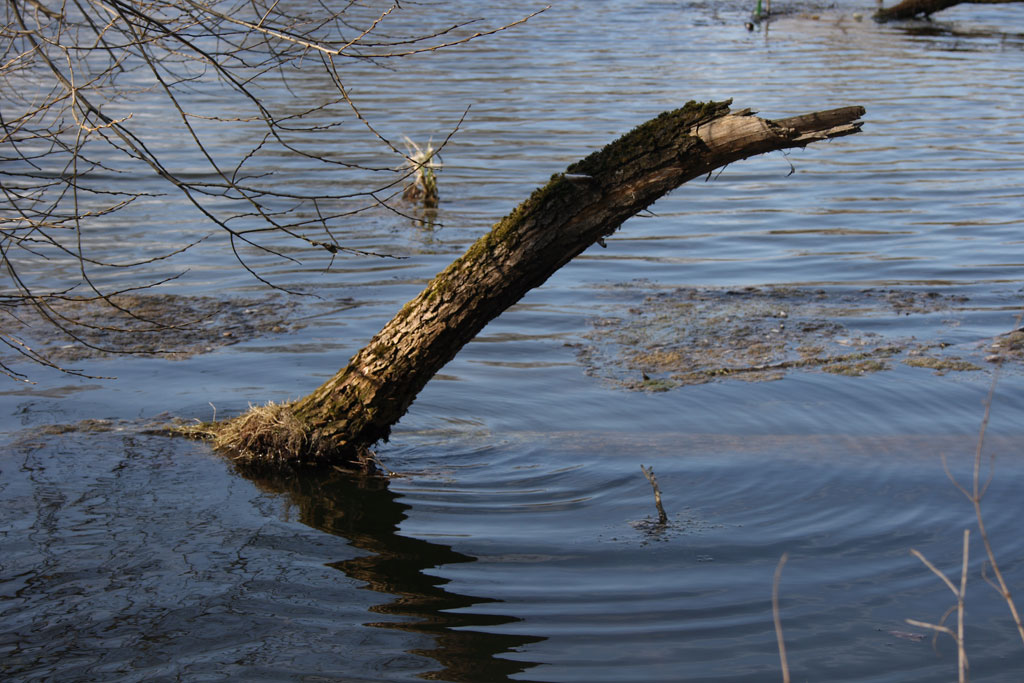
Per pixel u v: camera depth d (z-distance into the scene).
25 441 5.72
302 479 5.40
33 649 3.87
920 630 4.01
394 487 5.31
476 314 5.18
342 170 12.37
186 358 6.98
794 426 5.97
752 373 6.80
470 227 10.22
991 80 18.48
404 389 5.39
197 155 12.78
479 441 5.88
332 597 4.25
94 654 3.84
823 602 4.21
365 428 5.50
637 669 3.77
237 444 5.65
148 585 4.31
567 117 15.27
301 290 8.40
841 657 3.83
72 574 4.38
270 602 4.21
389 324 5.38
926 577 4.39
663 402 6.34
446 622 4.08
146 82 16.62
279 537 4.76
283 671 3.75
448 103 16.33
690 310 8.09
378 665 3.80
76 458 5.54
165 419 6.07
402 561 4.55
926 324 7.73
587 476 5.39
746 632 4.01
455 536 4.79
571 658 3.84
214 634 3.98
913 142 14.16
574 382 6.69
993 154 13.44
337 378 5.55
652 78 18.59
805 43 23.36
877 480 5.28
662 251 9.73
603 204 4.90
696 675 3.73
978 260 9.31
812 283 8.76
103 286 8.41
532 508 5.08
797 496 5.12
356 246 9.58
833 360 7.02
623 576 4.42
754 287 8.66
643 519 4.93
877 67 19.88
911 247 9.74
